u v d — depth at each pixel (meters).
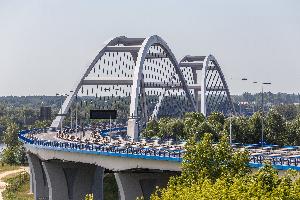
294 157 102.44
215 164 83.31
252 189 58.66
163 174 141.00
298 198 57.62
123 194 144.75
